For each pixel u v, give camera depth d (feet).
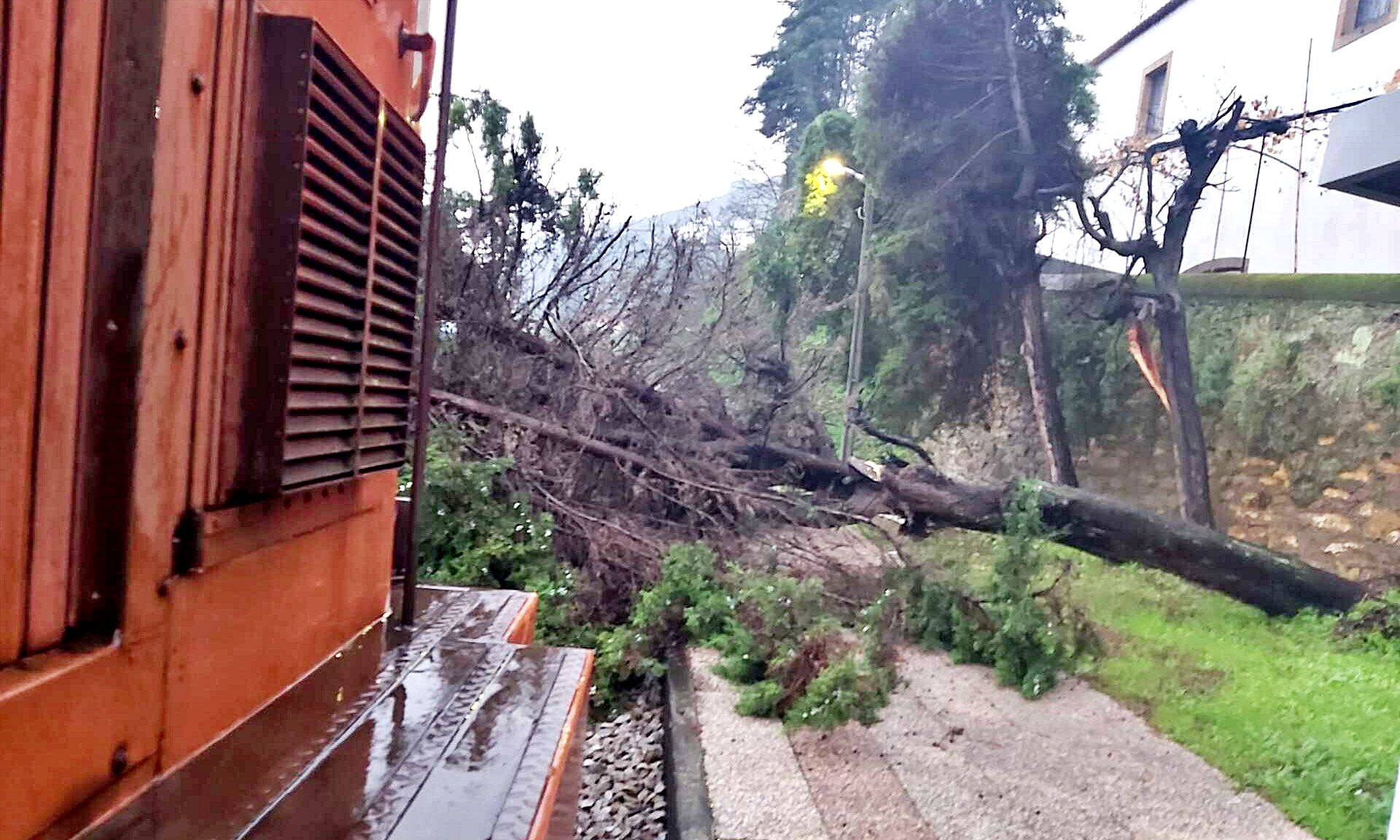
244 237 3.89
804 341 36.86
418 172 5.94
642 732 16.06
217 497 3.86
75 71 2.89
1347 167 10.66
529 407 22.24
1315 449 23.57
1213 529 22.89
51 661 2.89
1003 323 33.71
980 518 22.26
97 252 3.08
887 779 13.39
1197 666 18.40
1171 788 13.47
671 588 18.33
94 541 3.15
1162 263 27.14
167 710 3.56
